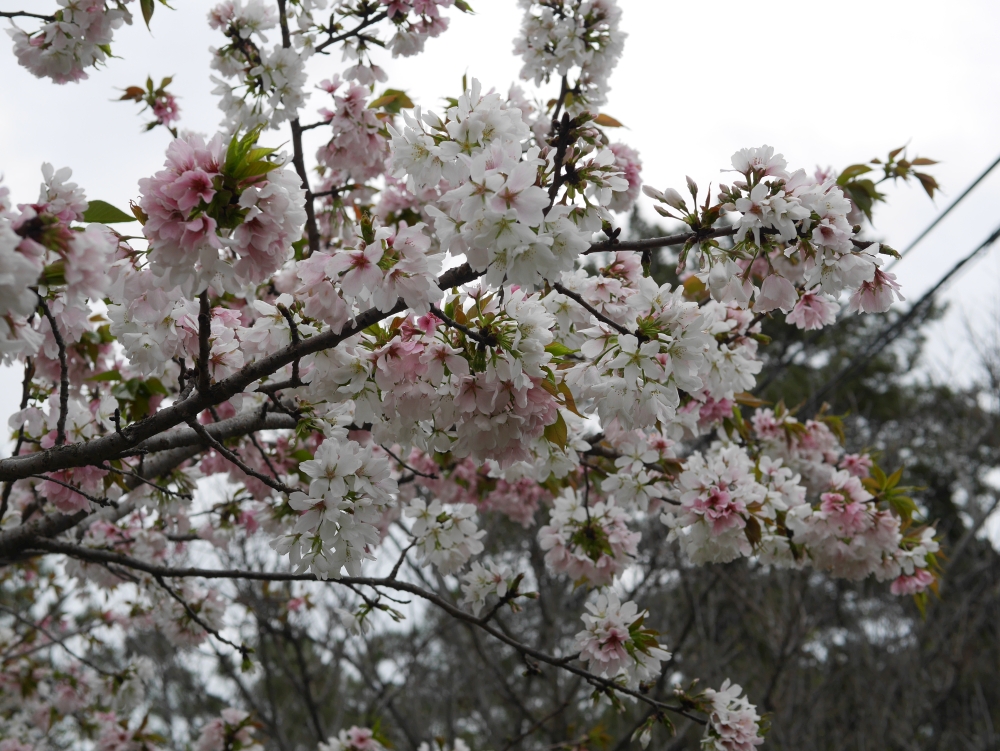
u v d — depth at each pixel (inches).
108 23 115.5
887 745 351.9
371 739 179.6
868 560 158.1
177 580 178.9
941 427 496.1
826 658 382.3
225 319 103.9
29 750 240.8
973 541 410.6
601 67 156.4
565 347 102.6
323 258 81.5
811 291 112.0
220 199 71.9
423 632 379.6
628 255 125.3
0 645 246.7
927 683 359.9
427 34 166.1
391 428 97.3
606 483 150.5
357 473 90.0
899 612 376.5
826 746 366.0
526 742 332.8
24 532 122.4
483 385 84.7
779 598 339.6
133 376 137.3
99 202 79.9
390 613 121.5
